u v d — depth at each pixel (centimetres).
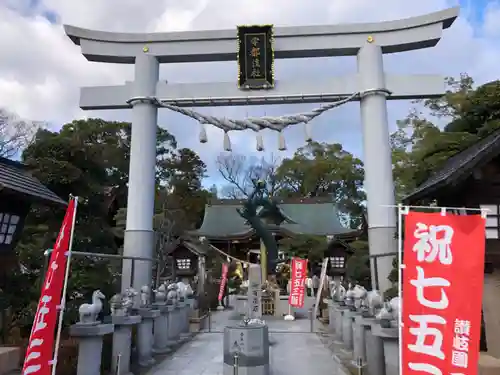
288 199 3378
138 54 1678
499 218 818
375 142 1538
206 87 1648
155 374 955
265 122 1638
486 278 841
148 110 1644
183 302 1459
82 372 750
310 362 1078
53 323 548
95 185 1603
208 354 1155
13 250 1027
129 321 903
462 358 480
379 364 827
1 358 852
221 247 2980
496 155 774
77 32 1661
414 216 521
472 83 2194
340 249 2177
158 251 2178
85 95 1695
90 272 1305
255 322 969
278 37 1638
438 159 1445
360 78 1600
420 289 504
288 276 2289
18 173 1121
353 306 1153
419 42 1580
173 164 3984
